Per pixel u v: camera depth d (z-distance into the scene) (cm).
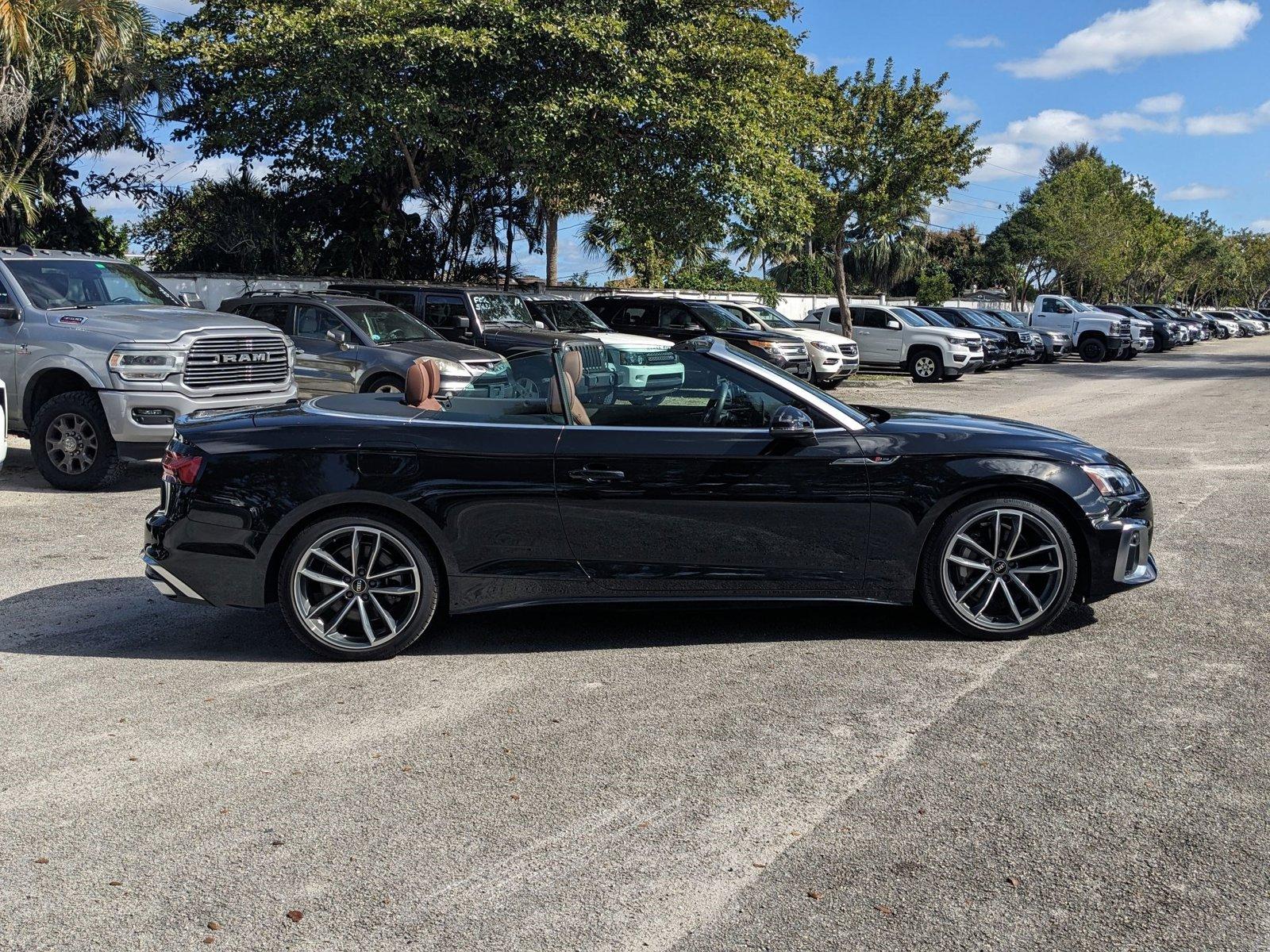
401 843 329
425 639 535
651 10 2022
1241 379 2484
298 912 291
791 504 500
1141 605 571
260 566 498
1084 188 5531
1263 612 554
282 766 386
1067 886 298
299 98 1980
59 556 719
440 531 498
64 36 1758
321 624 504
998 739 399
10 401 960
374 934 280
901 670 477
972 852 317
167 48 2023
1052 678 463
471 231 2675
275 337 998
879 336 2586
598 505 497
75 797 362
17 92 1753
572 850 323
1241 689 445
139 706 446
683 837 330
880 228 2731
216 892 302
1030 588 524
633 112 1941
